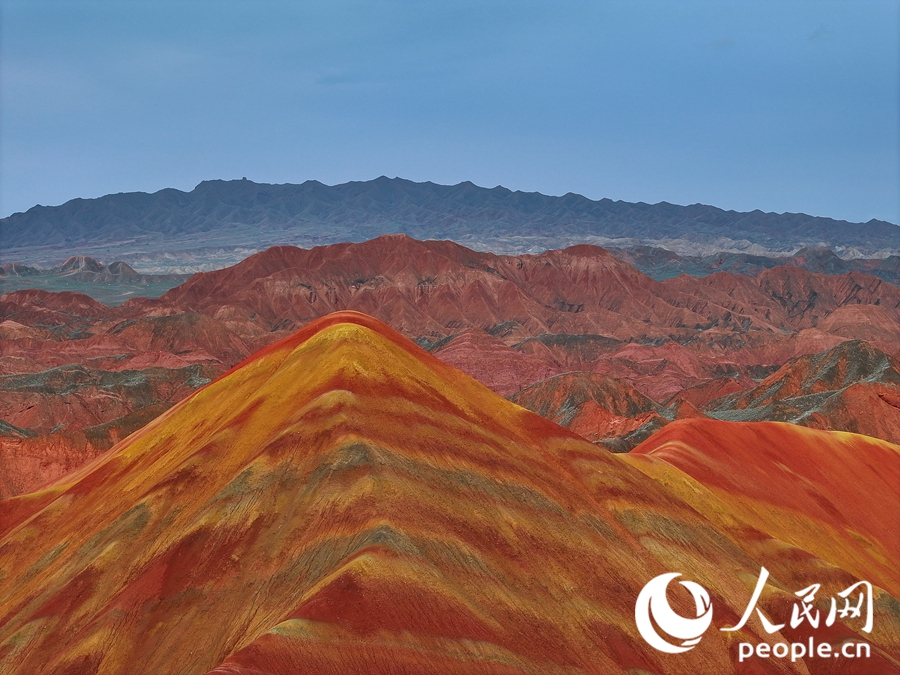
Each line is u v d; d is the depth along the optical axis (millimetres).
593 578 55156
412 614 43531
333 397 59938
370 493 51406
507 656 44156
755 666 55562
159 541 55062
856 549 84812
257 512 53188
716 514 73750
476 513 54688
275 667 38062
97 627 48688
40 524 66688
